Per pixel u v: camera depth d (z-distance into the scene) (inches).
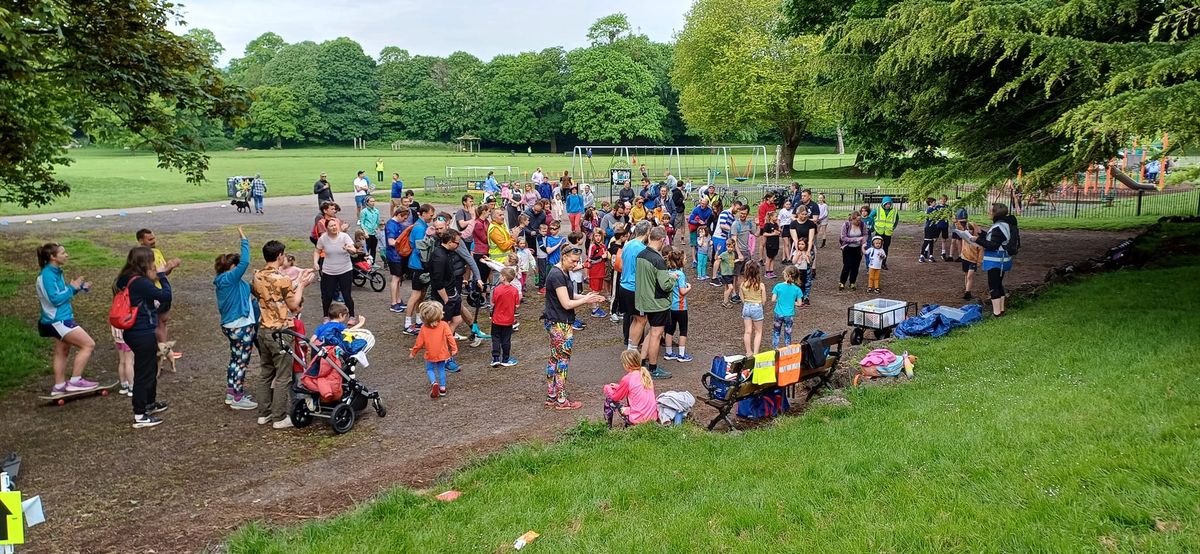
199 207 1456.7
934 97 613.9
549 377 393.7
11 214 1300.4
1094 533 201.0
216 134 4370.1
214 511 277.0
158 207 1455.5
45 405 396.2
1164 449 243.1
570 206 989.8
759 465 282.4
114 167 2797.7
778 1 2343.8
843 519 225.0
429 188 1840.6
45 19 407.8
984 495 231.0
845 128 1051.3
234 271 377.1
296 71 4702.3
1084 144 461.4
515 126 4416.8
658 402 359.3
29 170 681.0
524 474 293.7
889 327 494.6
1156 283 558.9
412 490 279.1
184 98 545.3
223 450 339.0
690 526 229.3
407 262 599.8
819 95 708.0
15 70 433.4
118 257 845.8
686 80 2625.5
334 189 1962.4
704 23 2469.2
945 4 546.9
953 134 631.8
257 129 4534.9
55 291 388.8
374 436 354.9
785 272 484.4
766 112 2317.9
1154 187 1325.0
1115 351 394.9
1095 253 807.1
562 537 231.3
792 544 211.5
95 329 552.4
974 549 199.5
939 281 707.4
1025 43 504.1
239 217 1282.0
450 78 5044.3
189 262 828.6
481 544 230.1
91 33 486.3
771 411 375.9
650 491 263.0
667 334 495.8
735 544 216.2
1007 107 597.6
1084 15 510.3
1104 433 269.0
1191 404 290.2
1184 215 951.0
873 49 672.4
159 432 361.4
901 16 583.8
